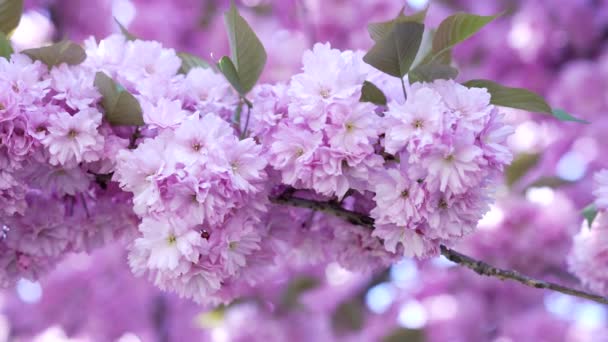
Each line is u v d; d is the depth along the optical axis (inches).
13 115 54.8
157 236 54.7
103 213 58.7
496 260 95.8
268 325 121.7
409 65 56.2
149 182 54.7
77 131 55.5
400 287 118.8
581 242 64.4
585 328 109.0
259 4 116.9
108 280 124.7
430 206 55.0
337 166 54.9
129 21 113.2
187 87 57.9
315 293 120.7
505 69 107.1
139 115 56.1
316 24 110.2
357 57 57.0
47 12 106.0
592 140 100.5
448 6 110.5
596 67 99.0
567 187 99.4
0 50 57.3
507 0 110.2
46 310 125.0
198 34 115.2
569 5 102.5
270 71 108.7
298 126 55.0
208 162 54.2
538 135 106.6
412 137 54.4
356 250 59.3
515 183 105.7
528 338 107.7
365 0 109.7
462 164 54.3
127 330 123.3
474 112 54.8
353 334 119.8
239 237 55.4
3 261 58.7
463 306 111.8
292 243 60.2
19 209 56.5
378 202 55.3
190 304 122.4
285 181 55.3
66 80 56.1
